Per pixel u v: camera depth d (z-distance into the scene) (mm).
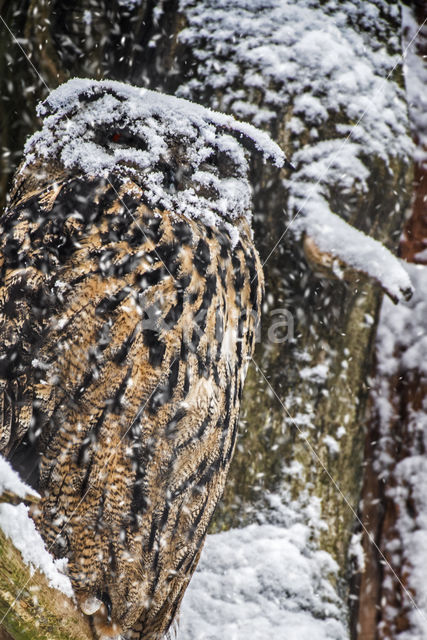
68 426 6148
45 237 6488
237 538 7707
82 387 6148
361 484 8492
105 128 6793
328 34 7914
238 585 7492
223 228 7016
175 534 6648
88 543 6289
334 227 7496
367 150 7832
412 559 8727
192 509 6684
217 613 7383
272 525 7758
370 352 8305
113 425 6172
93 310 6223
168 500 6477
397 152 8023
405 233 9570
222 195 7035
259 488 7816
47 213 6562
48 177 6992
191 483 6586
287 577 7555
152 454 6301
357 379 8180
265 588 7508
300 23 7910
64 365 6176
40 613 5602
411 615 8555
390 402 9070
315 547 7820
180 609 7418
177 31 7883
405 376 9117
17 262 6418
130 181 6672
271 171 7676
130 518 6328
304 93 7746
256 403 7844
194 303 6547
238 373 7082
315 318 7879
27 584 5457
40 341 6219
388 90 8094
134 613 6641
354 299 8008
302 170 7684
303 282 7797
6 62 8109
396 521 8820
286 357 7867
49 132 6996
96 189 6621
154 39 7883
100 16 7996
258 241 7758
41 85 8062
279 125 7703
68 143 6859
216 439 6719
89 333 6191
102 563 6363
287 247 7727
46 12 8031
